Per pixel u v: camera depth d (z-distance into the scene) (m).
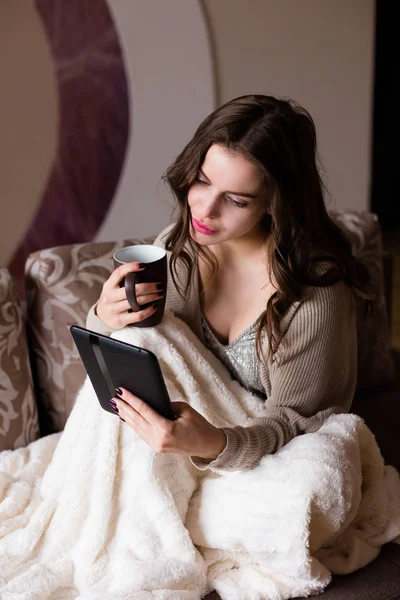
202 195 1.19
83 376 1.52
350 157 3.11
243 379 1.40
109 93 2.79
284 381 1.29
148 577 1.14
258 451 1.20
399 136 4.46
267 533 1.17
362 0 2.86
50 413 1.57
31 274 1.51
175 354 1.29
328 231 1.35
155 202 2.95
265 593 1.15
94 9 2.66
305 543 1.14
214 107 2.74
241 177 1.14
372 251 1.77
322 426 1.26
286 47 2.79
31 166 2.90
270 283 1.29
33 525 1.26
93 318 1.31
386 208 4.63
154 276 1.20
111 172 2.92
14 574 1.21
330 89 2.95
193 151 1.16
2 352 1.43
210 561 1.23
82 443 1.27
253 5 2.66
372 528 1.29
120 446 1.25
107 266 1.53
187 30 2.62
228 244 1.34
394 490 1.34
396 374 1.87
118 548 1.21
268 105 1.15
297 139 1.17
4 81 2.76
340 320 1.28
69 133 2.87
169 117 2.79
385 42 4.25
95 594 1.13
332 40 2.87
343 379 1.34
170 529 1.21
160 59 2.70
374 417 1.69
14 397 1.46
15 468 1.43
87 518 1.24
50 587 1.18
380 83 4.33
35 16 2.68
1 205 2.95
